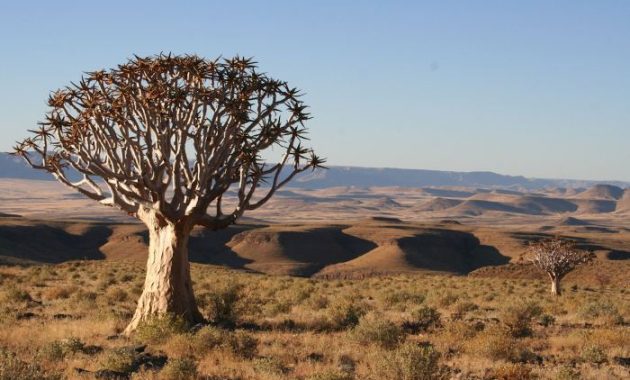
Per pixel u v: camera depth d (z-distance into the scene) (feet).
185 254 67.87
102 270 186.80
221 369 47.14
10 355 41.63
